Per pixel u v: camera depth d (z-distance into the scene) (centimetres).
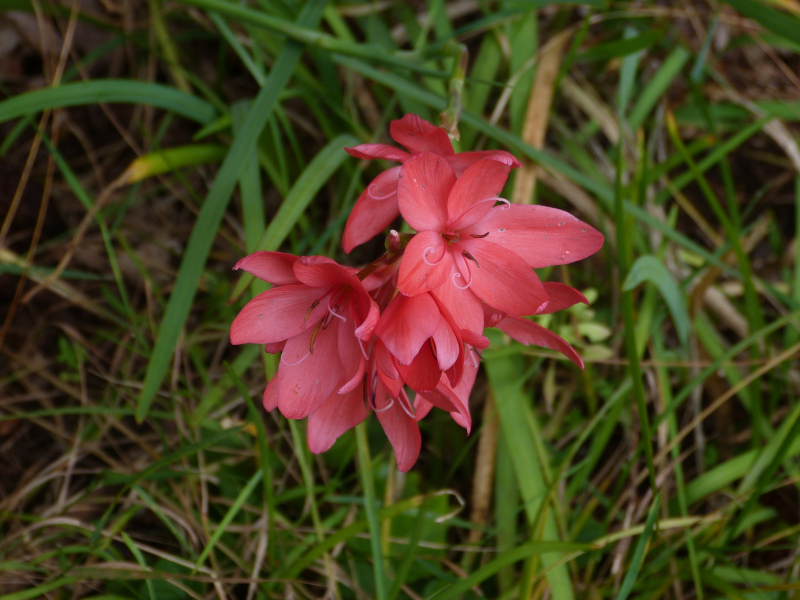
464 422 36
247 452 45
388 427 38
